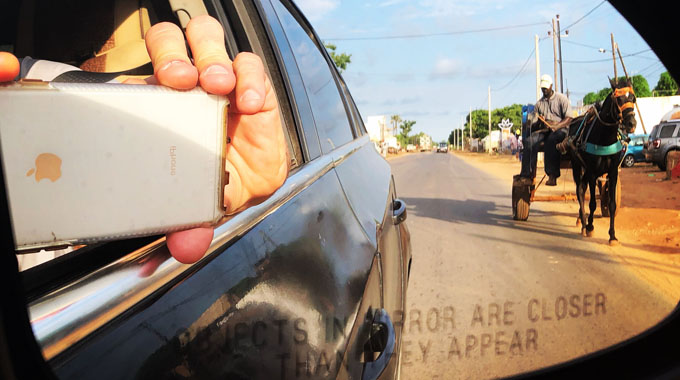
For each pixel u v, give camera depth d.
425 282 4.38
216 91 0.64
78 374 0.63
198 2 1.32
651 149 18.94
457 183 16.33
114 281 0.74
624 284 4.26
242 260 0.98
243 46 1.46
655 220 8.08
